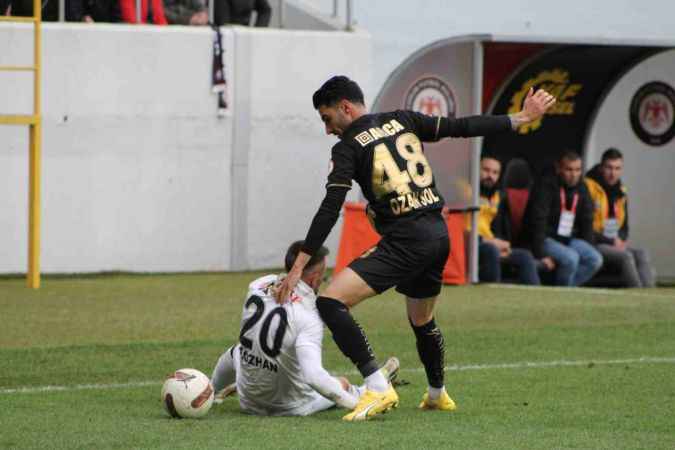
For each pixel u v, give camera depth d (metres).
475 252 44.66
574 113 50.91
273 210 48.62
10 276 44.66
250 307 21.20
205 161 47.56
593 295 41.78
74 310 35.94
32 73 44.88
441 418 21.30
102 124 46.09
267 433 19.48
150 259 46.97
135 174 46.62
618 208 48.28
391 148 20.88
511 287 43.88
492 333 32.69
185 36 47.00
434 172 44.66
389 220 20.88
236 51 47.75
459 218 44.12
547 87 49.50
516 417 21.48
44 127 45.34
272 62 48.28
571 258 45.56
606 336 32.47
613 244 48.19
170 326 33.22
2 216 44.81
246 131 48.00
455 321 35.06
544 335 32.47
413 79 43.97
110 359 28.12
